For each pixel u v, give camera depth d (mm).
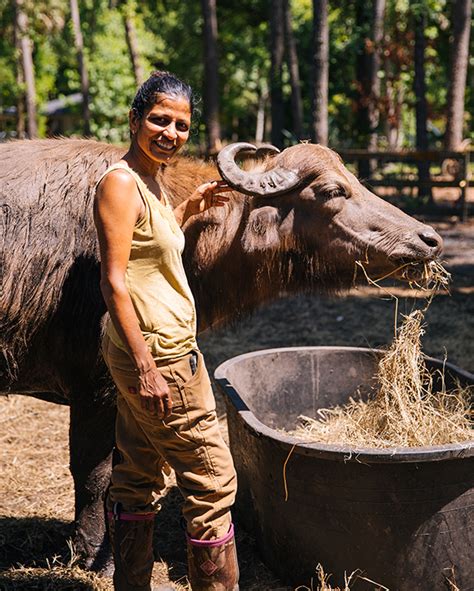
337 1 21047
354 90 21516
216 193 3393
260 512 3586
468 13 16844
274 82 19125
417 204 16281
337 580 3258
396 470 3066
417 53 18672
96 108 30297
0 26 30438
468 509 3172
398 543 3154
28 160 3525
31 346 3469
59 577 3529
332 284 3645
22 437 5168
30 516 4129
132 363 2672
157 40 33469
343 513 3176
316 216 3508
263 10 26281
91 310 3354
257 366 4215
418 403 3477
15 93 30359
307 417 4340
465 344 7289
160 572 3584
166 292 2709
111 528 2980
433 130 29016
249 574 3574
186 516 2812
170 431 2721
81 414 3545
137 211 2621
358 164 17188
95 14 31641
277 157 3570
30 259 3369
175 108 2701
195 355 2734
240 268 3611
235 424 3760
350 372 4359
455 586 3195
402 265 3457
